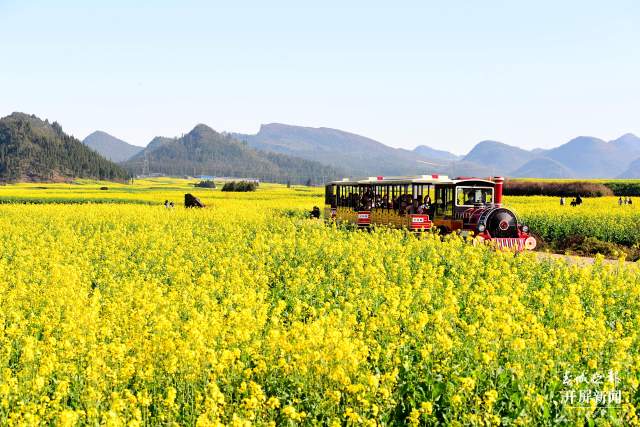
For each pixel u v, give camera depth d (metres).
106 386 8.03
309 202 65.50
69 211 42.47
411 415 7.66
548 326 11.44
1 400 7.58
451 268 18.55
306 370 8.15
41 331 11.43
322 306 13.77
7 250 22.69
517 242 25.39
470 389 7.73
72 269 16.64
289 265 19.00
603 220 31.56
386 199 31.81
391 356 9.36
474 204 27.33
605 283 15.90
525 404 7.91
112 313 11.66
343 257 19.97
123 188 154.88
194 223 34.28
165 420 7.66
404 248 21.38
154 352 8.88
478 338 9.55
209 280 15.42
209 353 8.43
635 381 8.16
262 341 9.59
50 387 8.48
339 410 7.75
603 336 10.16
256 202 65.00
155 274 17.88
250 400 7.34
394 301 11.73
